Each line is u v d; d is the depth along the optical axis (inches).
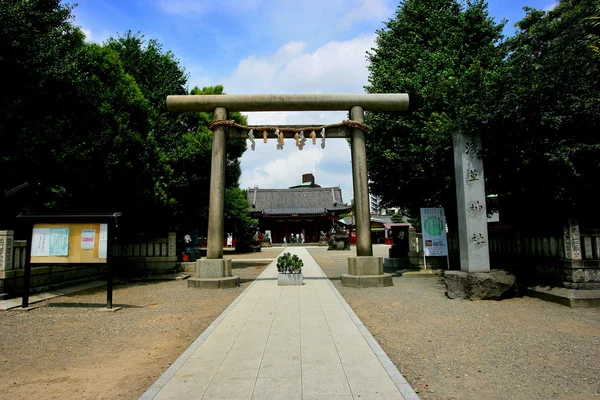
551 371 199.6
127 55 727.1
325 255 1230.9
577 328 276.8
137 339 265.4
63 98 430.0
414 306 362.0
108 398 173.0
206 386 174.1
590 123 339.9
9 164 422.9
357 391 168.2
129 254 609.0
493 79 418.0
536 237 417.1
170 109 522.0
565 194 364.2
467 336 261.7
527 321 298.0
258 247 1611.7
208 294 446.0
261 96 517.7
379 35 674.2
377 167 624.7
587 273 355.6
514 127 367.6
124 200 567.2
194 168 770.2
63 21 454.6
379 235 2370.8
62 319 323.3
